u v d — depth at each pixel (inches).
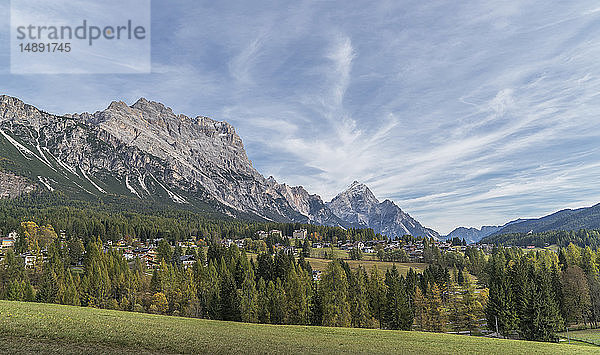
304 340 2036.2
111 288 4726.9
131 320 2036.2
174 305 4613.7
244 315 3796.8
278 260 5265.8
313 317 3887.8
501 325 3499.0
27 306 2108.8
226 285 3890.3
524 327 3368.6
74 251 6673.2
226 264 5777.6
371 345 2042.3
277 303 3919.8
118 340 1507.1
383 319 3937.0
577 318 4138.8
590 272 4650.6
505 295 3587.6
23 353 1222.3
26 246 6840.6
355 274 5002.5
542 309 3282.5
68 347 1344.7
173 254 7578.7
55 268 4970.5
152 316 2479.1
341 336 2293.3
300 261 6343.5
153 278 5027.1
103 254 5664.4
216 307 3831.2
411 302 4306.1
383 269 7637.8
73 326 1611.7
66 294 4082.2
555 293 3754.9
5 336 1365.7
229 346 1663.4
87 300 4375.0
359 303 3868.1
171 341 1606.8
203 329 2059.5
